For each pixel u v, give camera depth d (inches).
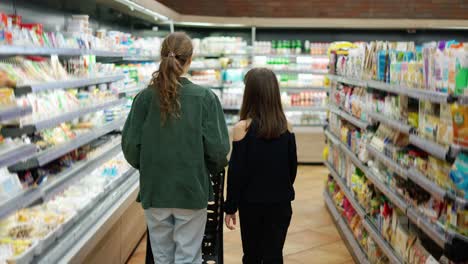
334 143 223.9
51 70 125.3
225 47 342.3
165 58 105.0
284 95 354.3
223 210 128.9
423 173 112.0
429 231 103.1
